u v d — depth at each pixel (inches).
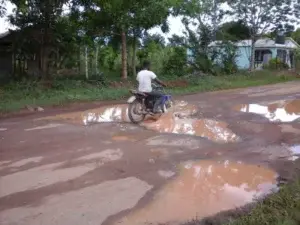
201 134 323.6
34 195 187.9
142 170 226.5
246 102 535.2
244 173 224.1
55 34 730.8
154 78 388.2
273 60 1267.2
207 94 636.7
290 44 1483.8
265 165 238.5
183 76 828.6
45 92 571.5
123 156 254.4
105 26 770.2
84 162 240.5
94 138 305.0
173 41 982.4
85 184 202.8
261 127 354.6
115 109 466.0
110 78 792.3
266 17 1027.9
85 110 454.9
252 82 845.8
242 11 1015.6
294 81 936.3
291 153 265.6
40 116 408.8
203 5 951.6
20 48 799.1
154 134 321.7
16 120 383.2
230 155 259.6
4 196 186.2
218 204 180.1
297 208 156.4
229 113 435.8
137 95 377.4
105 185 201.8
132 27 758.5
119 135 317.1
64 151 265.3
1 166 230.8
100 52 1120.2
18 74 807.1
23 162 239.3
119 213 169.5
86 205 177.0
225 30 1015.0
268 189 199.5
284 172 225.0
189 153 263.3
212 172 225.5
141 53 1056.8
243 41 1215.6
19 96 532.7
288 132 332.2
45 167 229.8
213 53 1003.3
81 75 809.5
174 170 227.6
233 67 1017.5
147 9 679.7
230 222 153.1
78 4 697.6
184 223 160.2
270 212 157.5
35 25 713.6
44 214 167.6
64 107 476.4
